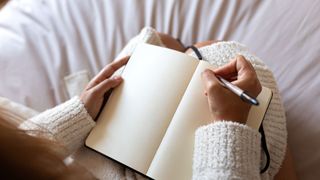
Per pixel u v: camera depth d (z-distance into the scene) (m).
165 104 0.51
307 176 0.66
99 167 0.54
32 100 0.82
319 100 0.70
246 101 0.45
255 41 0.79
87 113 0.54
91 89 0.55
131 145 0.51
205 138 0.45
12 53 0.88
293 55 0.75
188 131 0.48
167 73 0.53
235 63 0.50
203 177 0.43
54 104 0.81
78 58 0.86
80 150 0.56
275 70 0.75
